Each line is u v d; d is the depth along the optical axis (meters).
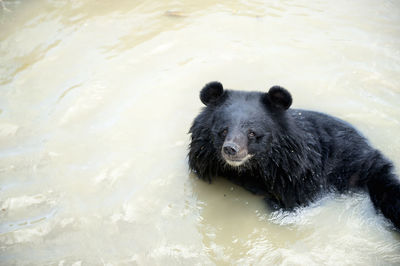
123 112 7.75
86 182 6.40
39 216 5.82
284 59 9.05
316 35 9.80
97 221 5.76
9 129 7.32
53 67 8.81
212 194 6.36
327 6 10.91
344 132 6.87
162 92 8.20
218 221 5.93
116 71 8.71
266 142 5.79
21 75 8.58
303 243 5.61
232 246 5.55
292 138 5.87
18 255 5.25
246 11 10.71
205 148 6.14
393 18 10.38
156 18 10.40
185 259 5.29
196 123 6.19
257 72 8.67
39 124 7.46
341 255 5.40
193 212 6.02
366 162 6.51
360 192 6.48
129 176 6.52
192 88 8.30
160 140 7.22
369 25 10.12
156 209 6.01
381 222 5.96
